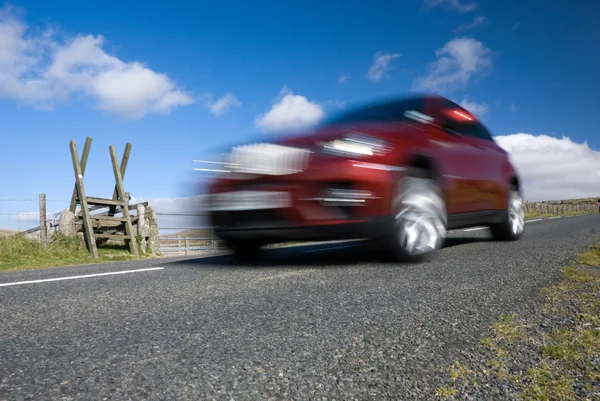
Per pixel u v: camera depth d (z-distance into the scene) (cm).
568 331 179
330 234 363
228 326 200
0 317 231
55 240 858
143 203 1027
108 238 945
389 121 416
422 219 402
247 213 391
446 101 494
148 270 407
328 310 225
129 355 163
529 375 138
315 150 368
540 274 310
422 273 334
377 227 365
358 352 162
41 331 200
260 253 482
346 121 404
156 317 221
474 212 497
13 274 439
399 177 379
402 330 187
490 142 562
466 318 204
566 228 816
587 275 298
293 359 156
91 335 191
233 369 147
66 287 321
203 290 291
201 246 1111
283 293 273
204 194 421
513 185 595
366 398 125
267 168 380
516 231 589
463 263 380
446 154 446
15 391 132
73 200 886
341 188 355
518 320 198
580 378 135
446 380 136
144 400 125
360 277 323
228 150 406
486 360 151
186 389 132
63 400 125
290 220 370
